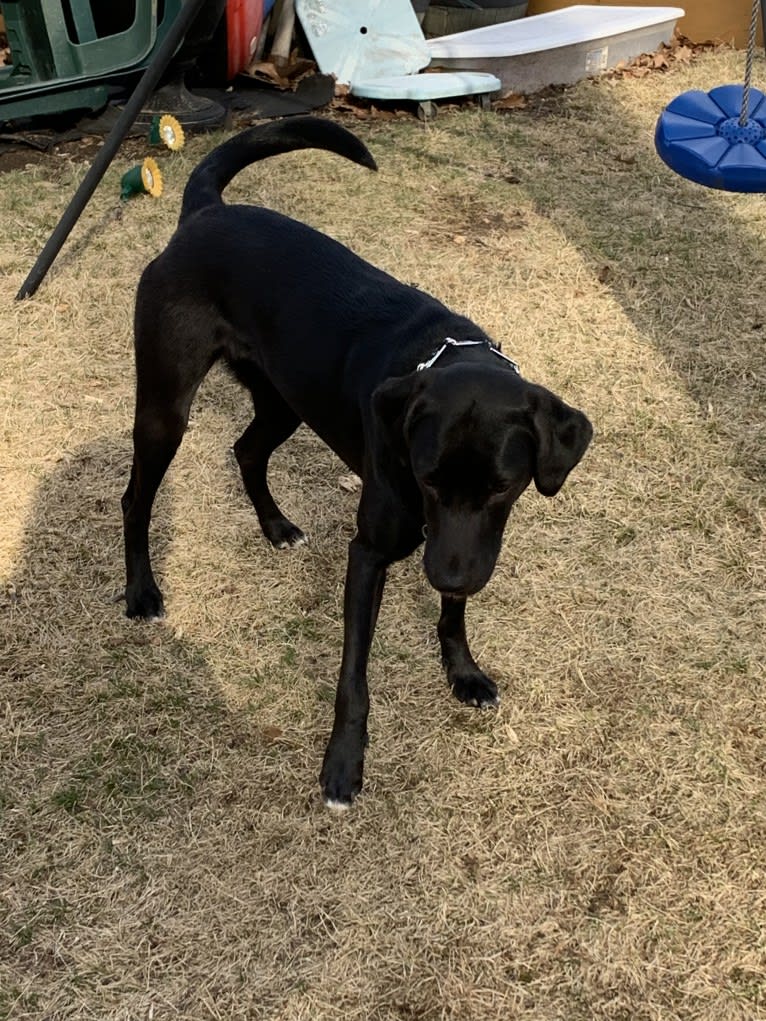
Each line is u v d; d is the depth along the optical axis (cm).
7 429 243
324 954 168
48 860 177
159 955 168
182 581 216
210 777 187
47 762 188
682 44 475
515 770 189
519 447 167
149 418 201
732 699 199
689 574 220
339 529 229
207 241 196
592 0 495
